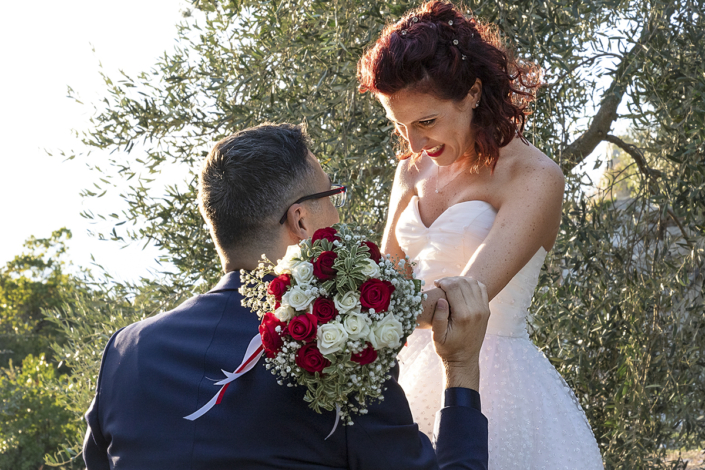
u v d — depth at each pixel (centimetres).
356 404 108
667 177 359
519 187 160
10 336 1948
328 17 300
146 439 110
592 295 336
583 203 324
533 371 171
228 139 127
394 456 107
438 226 169
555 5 293
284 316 107
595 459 174
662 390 331
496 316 168
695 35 313
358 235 119
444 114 151
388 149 301
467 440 120
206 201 125
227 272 128
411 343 179
